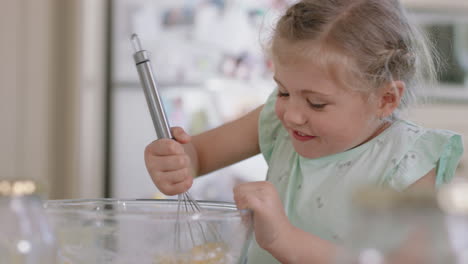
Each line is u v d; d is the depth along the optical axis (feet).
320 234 3.13
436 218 1.11
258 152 3.92
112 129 8.41
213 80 8.39
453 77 8.34
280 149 3.60
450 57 8.16
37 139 8.48
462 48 8.30
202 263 1.97
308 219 3.18
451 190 1.11
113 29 8.33
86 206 2.41
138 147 8.46
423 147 3.09
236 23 8.36
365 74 2.82
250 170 8.33
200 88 8.39
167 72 8.39
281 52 2.81
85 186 8.38
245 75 8.40
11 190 1.63
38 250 1.67
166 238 1.96
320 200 3.18
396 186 3.01
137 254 1.96
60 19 8.39
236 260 2.10
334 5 2.90
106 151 8.43
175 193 2.85
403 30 3.08
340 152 3.21
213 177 8.31
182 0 8.32
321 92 2.76
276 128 3.70
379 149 3.15
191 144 3.80
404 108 3.22
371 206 1.14
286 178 3.41
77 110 8.33
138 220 1.96
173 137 2.93
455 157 3.08
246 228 2.10
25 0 8.34
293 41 2.79
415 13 8.21
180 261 1.95
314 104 2.81
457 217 1.10
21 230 1.64
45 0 8.37
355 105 2.85
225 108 8.41
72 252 1.98
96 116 8.38
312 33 2.79
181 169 2.84
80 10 8.23
